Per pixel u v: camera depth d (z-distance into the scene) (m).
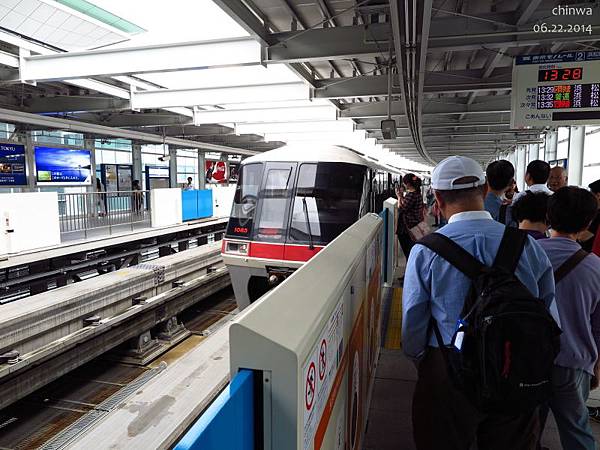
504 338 1.55
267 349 0.95
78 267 10.09
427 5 4.14
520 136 19.89
